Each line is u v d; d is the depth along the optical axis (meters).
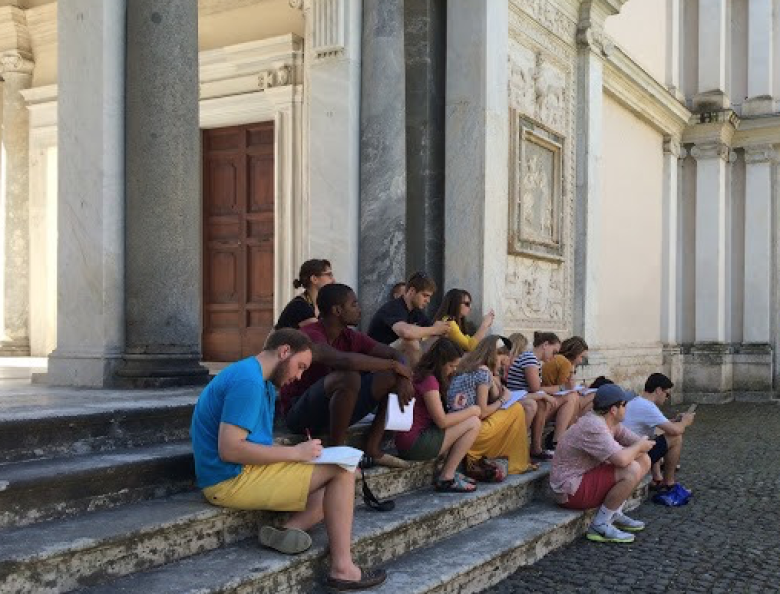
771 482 7.67
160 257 5.86
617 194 13.13
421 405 5.24
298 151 9.32
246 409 3.67
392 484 5.17
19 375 7.31
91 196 5.86
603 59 11.45
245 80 9.73
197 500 3.92
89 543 3.19
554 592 4.49
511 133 9.07
